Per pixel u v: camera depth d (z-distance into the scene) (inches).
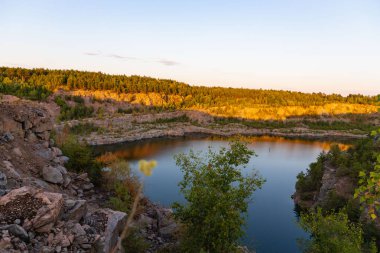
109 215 659.4
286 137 7765.8
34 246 482.3
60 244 505.4
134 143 5693.9
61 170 956.6
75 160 1092.5
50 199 558.9
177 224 938.1
